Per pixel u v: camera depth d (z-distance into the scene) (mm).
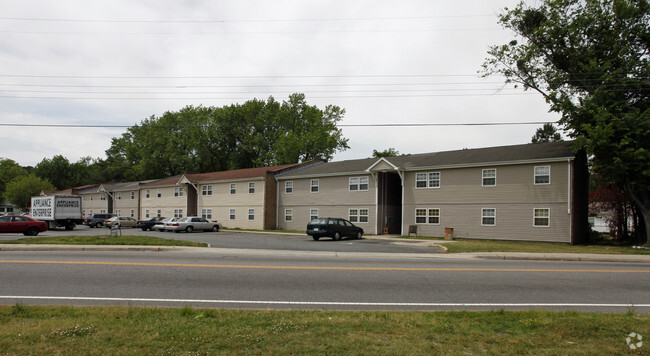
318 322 6191
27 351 4887
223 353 4867
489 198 29641
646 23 25953
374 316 6676
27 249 17406
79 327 5754
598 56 27234
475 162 30172
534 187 27750
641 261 18016
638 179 23797
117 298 8297
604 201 32812
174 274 11070
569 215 26234
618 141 23844
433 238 30562
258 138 66375
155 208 56281
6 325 5895
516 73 30391
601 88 24703
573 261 17656
